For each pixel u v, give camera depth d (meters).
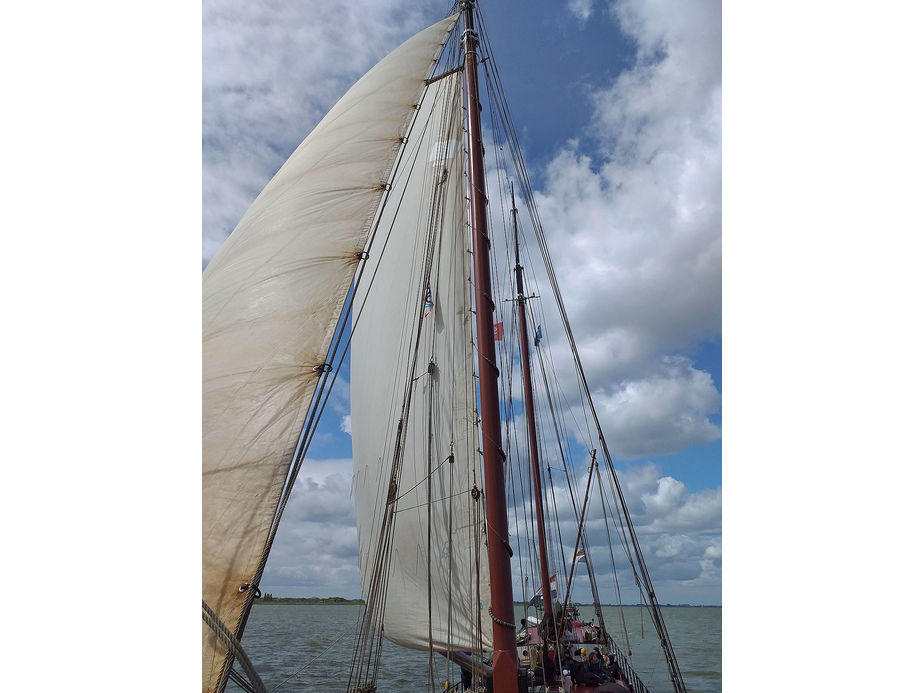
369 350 16.66
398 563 14.23
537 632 20.33
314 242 9.09
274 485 7.05
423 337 15.15
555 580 24.75
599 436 12.84
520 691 9.12
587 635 26.25
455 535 13.35
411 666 38.22
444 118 16.19
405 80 12.11
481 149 12.28
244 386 7.57
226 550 6.57
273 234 9.18
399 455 10.85
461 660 12.74
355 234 9.31
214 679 5.88
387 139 10.84
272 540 6.77
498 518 9.44
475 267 11.04
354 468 16.69
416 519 14.06
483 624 12.66
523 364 27.59
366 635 9.88
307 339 8.07
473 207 11.53
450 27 14.48
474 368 14.08
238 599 6.39
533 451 26.64
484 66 15.46
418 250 16.12
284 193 9.85
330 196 9.73
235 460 7.07
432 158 16.50
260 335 8.03
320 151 10.51
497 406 10.10
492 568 9.24
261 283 8.58
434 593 13.48
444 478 13.80
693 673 38.06
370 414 16.20
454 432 13.91
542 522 25.64
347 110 11.49
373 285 17.09
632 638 71.06
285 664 33.66
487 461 9.74
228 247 9.38
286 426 7.39
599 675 15.30
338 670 31.61
